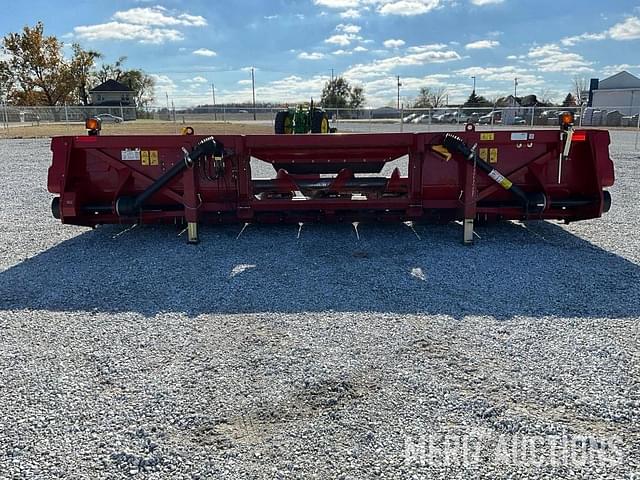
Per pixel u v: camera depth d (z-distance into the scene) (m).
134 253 5.75
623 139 23.91
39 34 54.84
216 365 3.26
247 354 3.40
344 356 3.36
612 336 3.61
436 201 6.25
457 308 4.12
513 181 6.25
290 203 6.26
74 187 6.12
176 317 4.00
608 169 6.00
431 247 5.89
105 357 3.38
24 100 55.50
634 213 7.77
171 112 40.00
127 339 3.63
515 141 6.00
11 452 2.47
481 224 6.97
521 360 3.29
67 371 3.21
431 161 6.16
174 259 5.50
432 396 2.90
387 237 6.35
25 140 25.83
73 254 5.75
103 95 67.69
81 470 2.35
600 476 2.30
